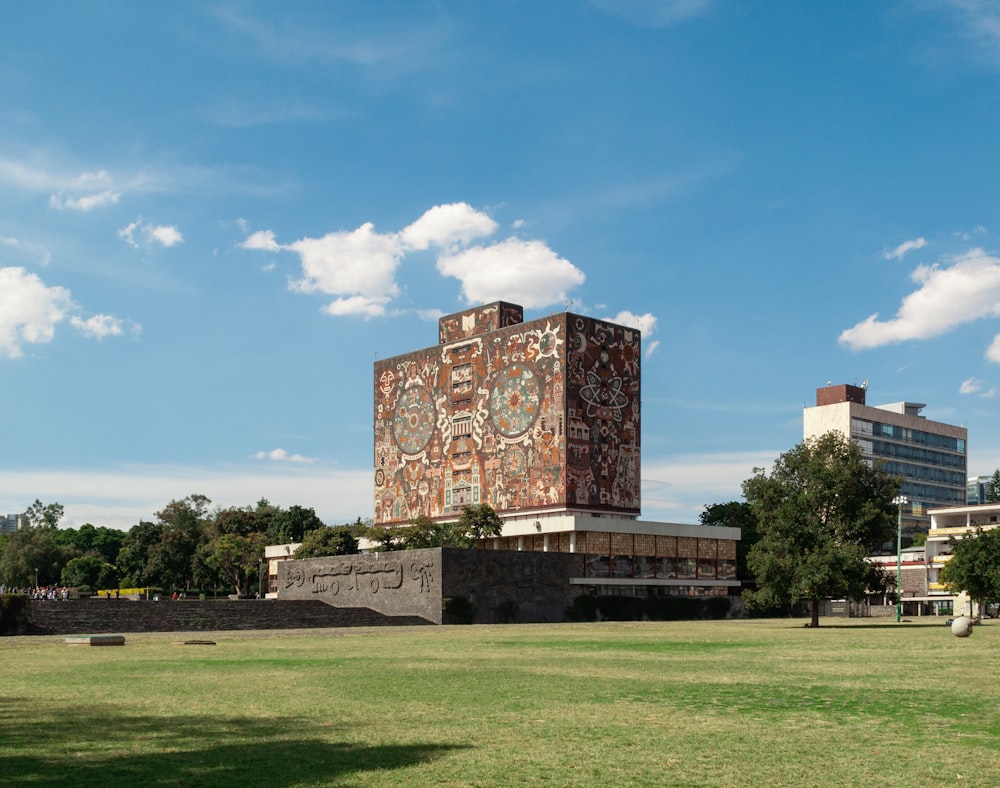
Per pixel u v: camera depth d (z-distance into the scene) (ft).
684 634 226.99
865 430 604.90
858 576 263.29
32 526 647.56
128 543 607.37
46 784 50.67
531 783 50.75
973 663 125.59
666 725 69.62
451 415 427.74
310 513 592.60
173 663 128.67
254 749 60.29
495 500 404.16
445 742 62.54
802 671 113.91
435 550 330.75
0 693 91.45
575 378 388.57
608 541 379.96
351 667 121.08
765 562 269.03
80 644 174.50
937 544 478.18
